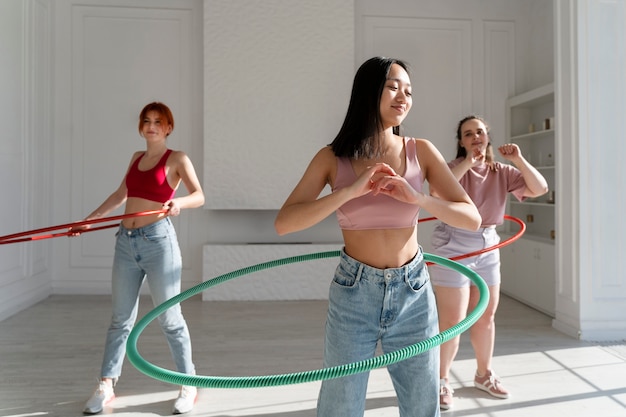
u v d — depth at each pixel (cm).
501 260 595
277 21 583
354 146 150
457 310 264
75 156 607
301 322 462
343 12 588
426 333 149
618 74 398
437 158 156
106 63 609
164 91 613
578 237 398
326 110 586
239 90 581
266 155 584
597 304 396
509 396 282
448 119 641
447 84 641
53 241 603
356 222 149
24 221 531
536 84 625
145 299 575
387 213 147
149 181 263
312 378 121
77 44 607
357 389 148
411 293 148
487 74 644
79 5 607
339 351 148
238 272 217
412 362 149
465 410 264
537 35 623
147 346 379
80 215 608
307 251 573
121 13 609
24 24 532
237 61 581
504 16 645
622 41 398
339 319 149
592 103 396
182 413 263
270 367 335
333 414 149
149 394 289
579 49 396
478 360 290
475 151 260
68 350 372
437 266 269
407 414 152
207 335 417
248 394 289
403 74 150
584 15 396
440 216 144
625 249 397
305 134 586
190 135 614
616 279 397
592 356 352
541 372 320
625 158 399
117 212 615
